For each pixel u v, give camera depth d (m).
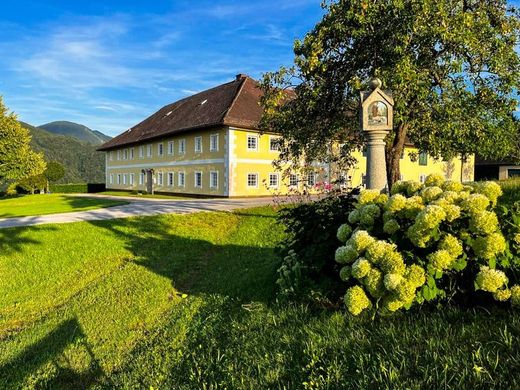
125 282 6.71
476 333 2.87
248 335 3.82
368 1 8.09
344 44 9.16
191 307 5.29
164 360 3.94
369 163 6.21
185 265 7.70
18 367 4.18
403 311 3.42
